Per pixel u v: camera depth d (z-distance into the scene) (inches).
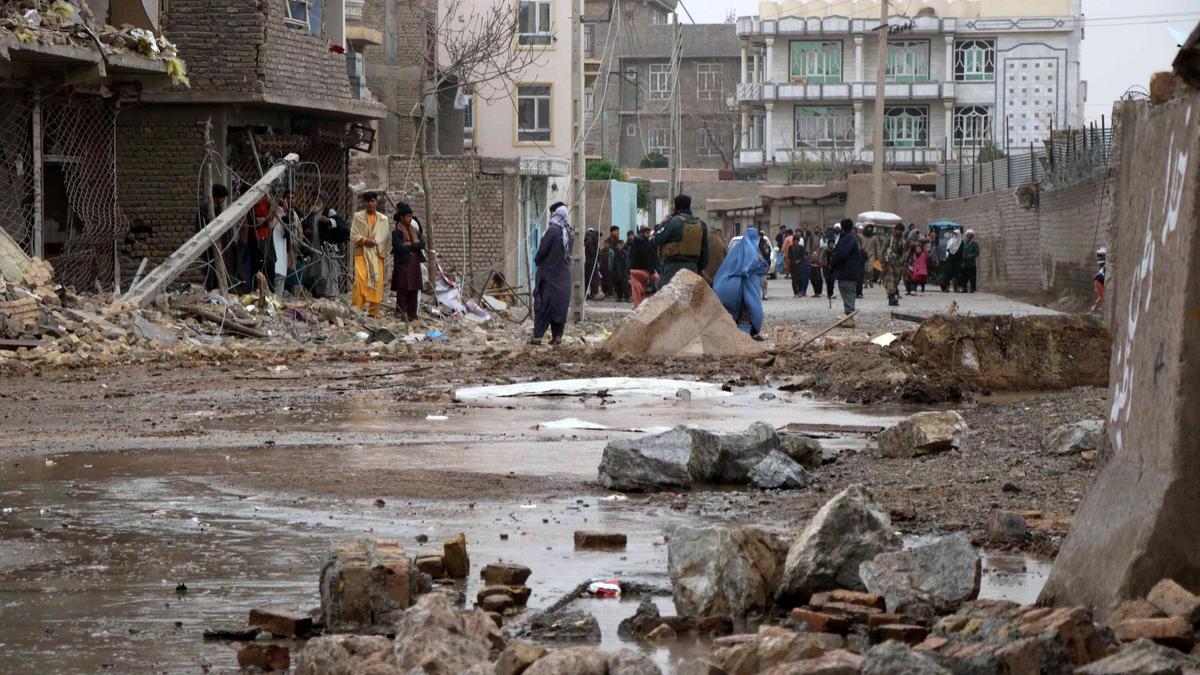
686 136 4527.6
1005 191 2111.2
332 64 1253.1
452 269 1422.2
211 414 505.0
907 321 1181.7
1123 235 211.3
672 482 335.9
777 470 338.0
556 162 1710.1
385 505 309.6
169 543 265.3
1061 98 4084.6
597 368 681.0
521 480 346.3
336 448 407.5
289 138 1224.2
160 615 209.8
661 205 3543.3
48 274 855.1
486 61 1615.4
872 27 4101.9
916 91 4089.6
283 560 249.6
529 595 221.1
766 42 4217.5
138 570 241.3
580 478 350.6
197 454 393.4
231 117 1160.2
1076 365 606.5
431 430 455.2
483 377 657.0
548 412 515.2
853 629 191.2
